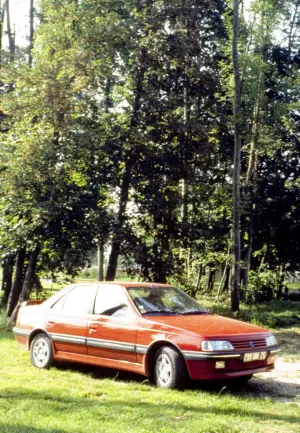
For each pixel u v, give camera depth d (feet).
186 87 68.33
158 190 66.85
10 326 58.59
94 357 32.07
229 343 28.02
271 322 66.64
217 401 26.13
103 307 32.42
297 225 105.09
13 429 19.74
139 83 67.72
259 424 22.50
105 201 66.44
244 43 89.97
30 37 86.79
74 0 64.95
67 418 22.00
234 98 79.15
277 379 34.37
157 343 29.22
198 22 72.23
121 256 66.18
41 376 31.68
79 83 62.59
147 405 24.77
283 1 89.30
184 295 34.17
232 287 73.41
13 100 61.41
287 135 100.99
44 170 58.70
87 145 59.88
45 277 65.00
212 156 72.90
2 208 60.80
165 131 66.80
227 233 96.84
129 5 67.41
